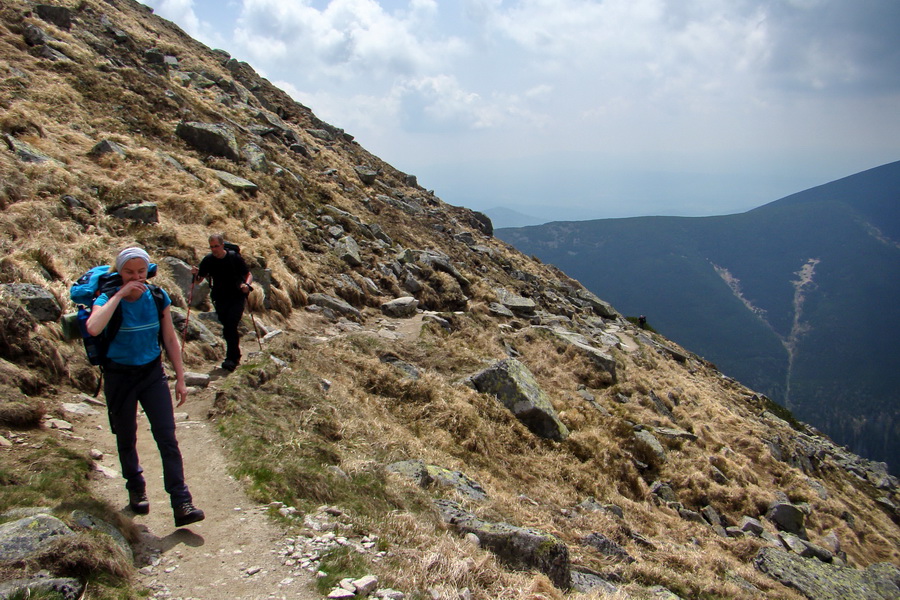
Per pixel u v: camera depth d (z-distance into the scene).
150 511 5.00
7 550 3.48
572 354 20.89
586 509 10.67
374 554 4.91
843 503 22.14
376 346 14.06
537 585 5.21
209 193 17.14
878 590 11.07
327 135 43.38
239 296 9.30
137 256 4.44
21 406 5.82
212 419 7.34
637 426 17.08
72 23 28.59
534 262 47.50
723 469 17.03
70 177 12.96
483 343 18.03
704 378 35.47
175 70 33.91
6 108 15.85
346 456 7.30
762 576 10.23
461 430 11.62
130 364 4.54
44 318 7.70
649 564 8.27
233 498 5.43
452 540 5.78
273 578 4.25
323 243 20.62
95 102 20.66
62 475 4.83
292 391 8.92
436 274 23.75
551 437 13.68
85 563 3.68
